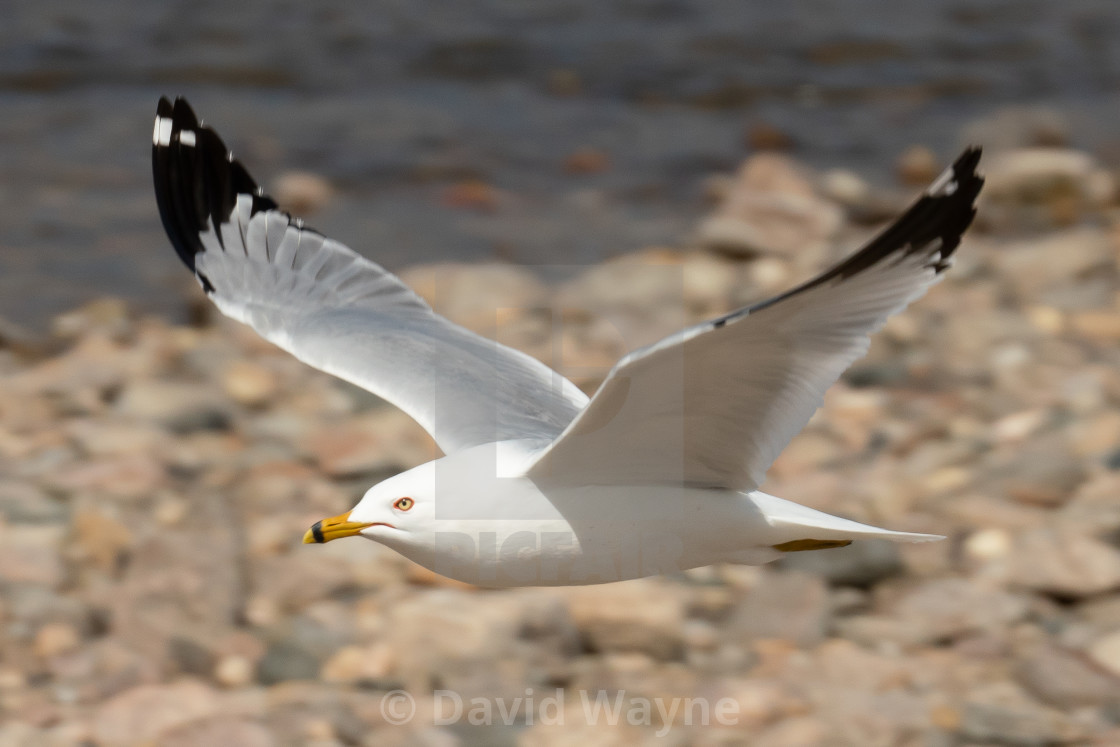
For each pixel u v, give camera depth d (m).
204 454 13.91
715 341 6.45
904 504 12.54
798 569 11.40
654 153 25.86
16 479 13.01
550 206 23.11
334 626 10.62
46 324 18.05
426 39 32.03
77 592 11.29
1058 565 11.02
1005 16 35.56
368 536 7.73
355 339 8.88
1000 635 10.53
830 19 34.94
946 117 28.17
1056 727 9.37
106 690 10.19
